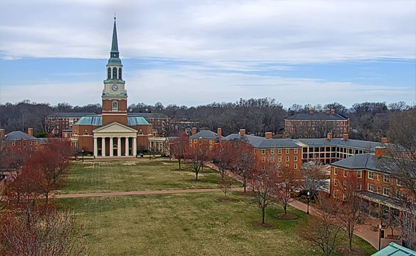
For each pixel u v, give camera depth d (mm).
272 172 68250
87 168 113125
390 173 58969
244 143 107250
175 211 64875
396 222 56188
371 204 64500
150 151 156375
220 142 129625
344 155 120500
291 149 107938
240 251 47375
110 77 149875
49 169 74250
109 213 63000
